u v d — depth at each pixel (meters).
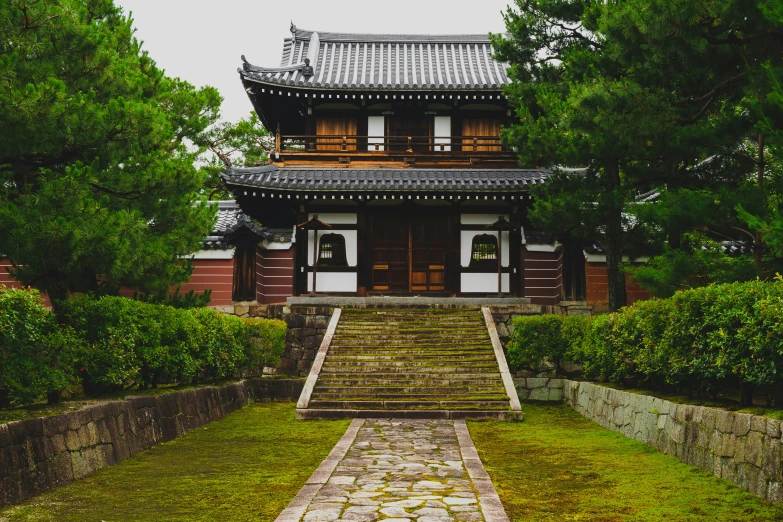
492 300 22.27
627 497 6.94
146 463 8.93
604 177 16.78
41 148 9.49
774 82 8.74
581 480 7.86
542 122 16.06
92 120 9.44
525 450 10.10
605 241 17.08
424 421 13.18
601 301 20.81
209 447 10.27
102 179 11.01
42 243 8.84
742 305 7.46
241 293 21.83
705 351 8.48
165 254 10.86
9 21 9.26
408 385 15.16
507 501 6.84
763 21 9.84
